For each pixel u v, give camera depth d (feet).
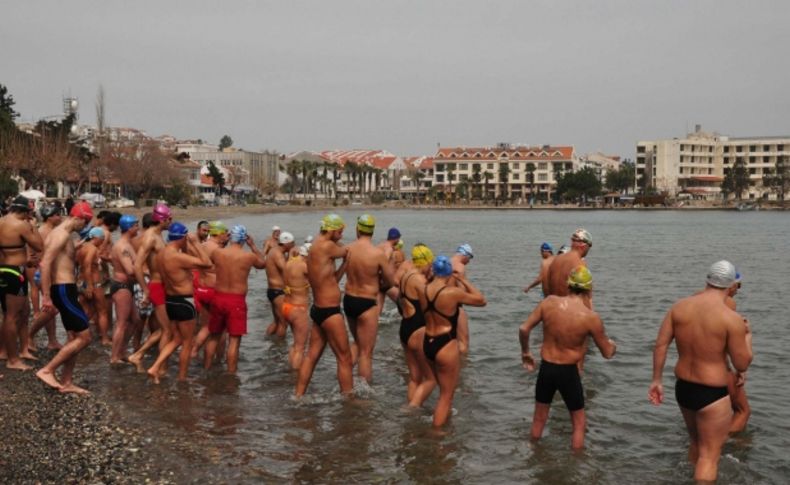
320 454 28.09
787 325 60.85
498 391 37.52
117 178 351.46
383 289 38.01
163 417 31.99
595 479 26.32
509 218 406.21
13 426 30.07
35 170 251.39
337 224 34.73
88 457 26.99
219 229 40.16
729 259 137.18
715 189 629.51
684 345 25.39
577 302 28.37
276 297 50.11
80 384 37.06
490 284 90.12
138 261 38.37
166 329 39.11
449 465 27.32
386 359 44.32
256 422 31.73
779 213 515.91
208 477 25.58
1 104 339.36
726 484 25.84
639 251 158.71
